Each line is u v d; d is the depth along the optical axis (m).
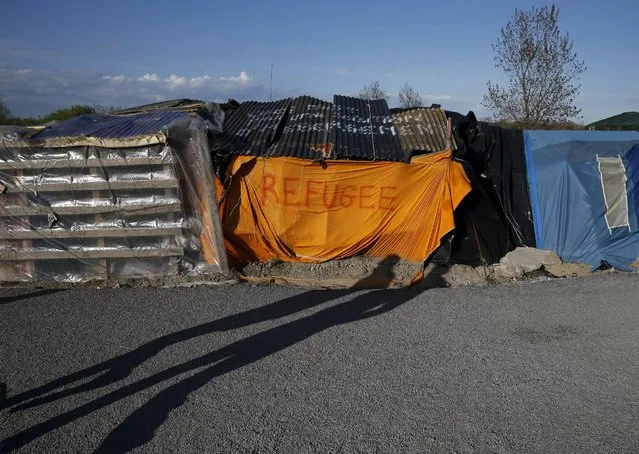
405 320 6.52
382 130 10.06
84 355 5.48
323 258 9.16
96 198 8.57
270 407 4.42
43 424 4.22
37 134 8.74
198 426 4.15
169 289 7.93
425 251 9.13
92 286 8.25
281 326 6.29
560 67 18.77
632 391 4.72
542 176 9.86
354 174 9.08
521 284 8.40
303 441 3.95
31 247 8.59
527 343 5.80
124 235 8.55
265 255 9.14
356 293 7.77
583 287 8.14
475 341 5.84
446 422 4.20
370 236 9.17
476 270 8.94
